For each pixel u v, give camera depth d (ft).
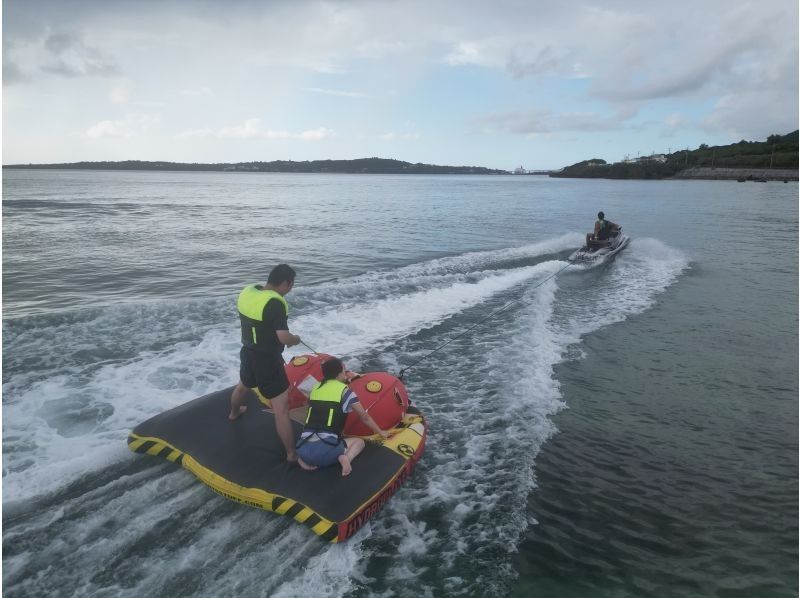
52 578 11.19
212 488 14.12
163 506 13.60
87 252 52.90
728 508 15.39
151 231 71.05
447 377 23.52
